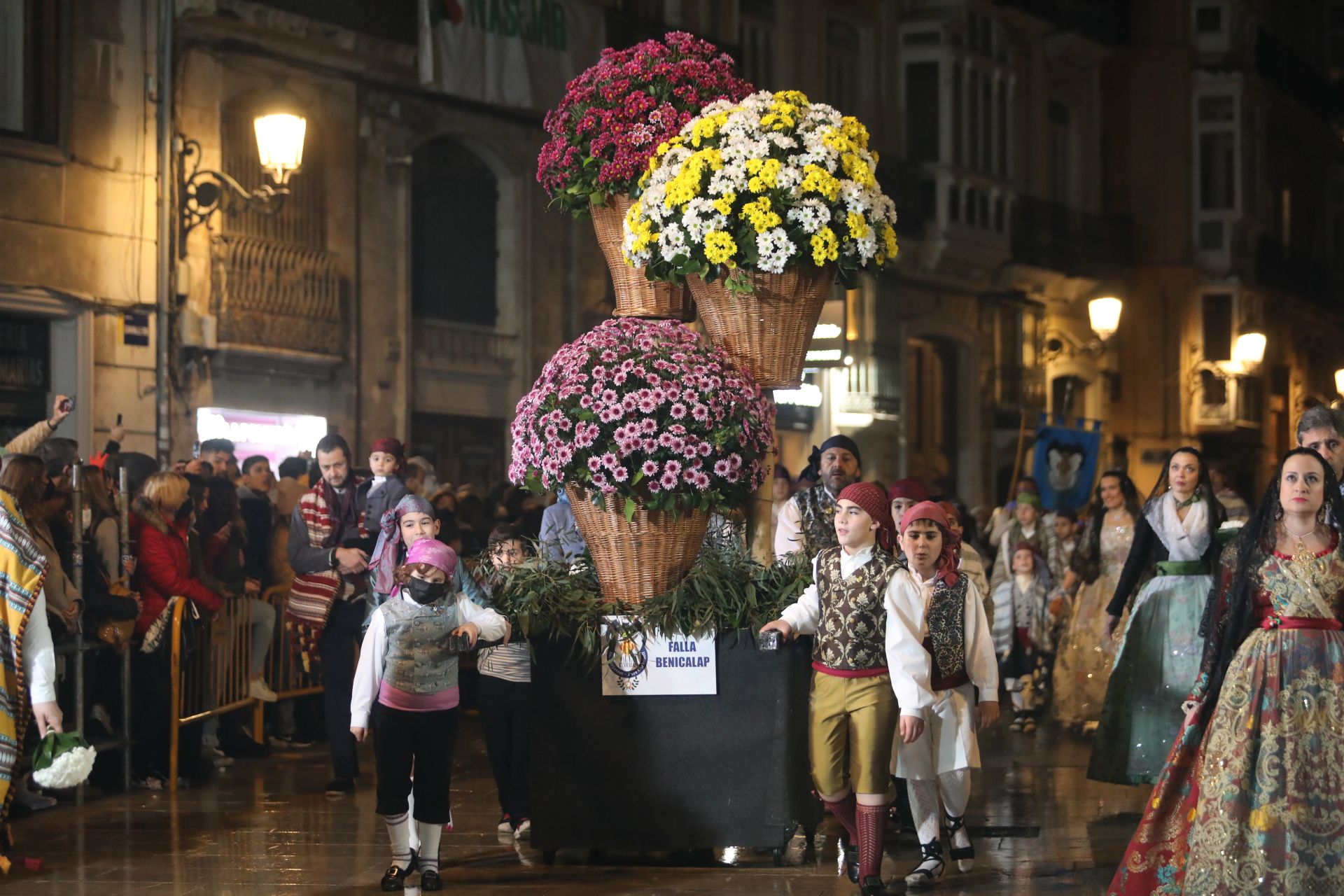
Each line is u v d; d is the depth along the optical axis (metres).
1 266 16.03
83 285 16.78
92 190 16.89
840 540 7.58
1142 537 9.82
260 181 19.02
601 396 7.73
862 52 30.19
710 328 8.23
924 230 29.97
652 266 8.19
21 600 7.55
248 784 10.95
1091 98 35.69
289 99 19.41
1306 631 6.68
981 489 31.44
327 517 10.41
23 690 7.65
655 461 7.74
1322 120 43.12
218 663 11.70
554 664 8.12
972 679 8.08
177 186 17.77
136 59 17.38
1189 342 36.56
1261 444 38.28
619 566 8.05
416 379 21.41
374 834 9.11
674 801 8.08
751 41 27.92
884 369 28.95
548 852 8.26
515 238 22.67
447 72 20.64
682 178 7.92
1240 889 6.50
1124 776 9.66
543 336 23.03
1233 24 37.25
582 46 22.56
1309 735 6.58
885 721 7.38
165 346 17.50
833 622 7.46
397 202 20.86
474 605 7.91
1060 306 34.34
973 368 31.45
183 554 10.95
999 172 31.66
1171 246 36.31
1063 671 14.39
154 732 10.71
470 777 11.38
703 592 7.95
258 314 18.75
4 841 8.12
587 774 8.11
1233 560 6.89
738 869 8.14
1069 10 34.75
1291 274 40.22
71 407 10.14
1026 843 8.89
